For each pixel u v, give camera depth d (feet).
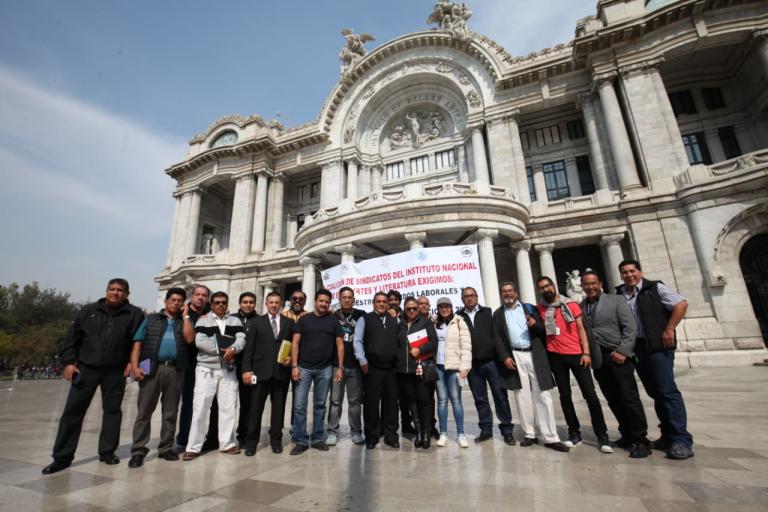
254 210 120.26
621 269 21.07
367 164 115.55
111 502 13.73
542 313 21.07
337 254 71.05
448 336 22.50
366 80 114.93
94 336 19.71
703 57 84.33
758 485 13.65
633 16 81.61
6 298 285.64
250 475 16.79
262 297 108.47
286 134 125.59
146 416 19.39
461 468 16.92
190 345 21.94
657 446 19.11
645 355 19.25
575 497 13.11
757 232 60.90
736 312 59.31
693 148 87.76
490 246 60.29
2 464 19.17
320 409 21.88
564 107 96.17
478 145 95.55
